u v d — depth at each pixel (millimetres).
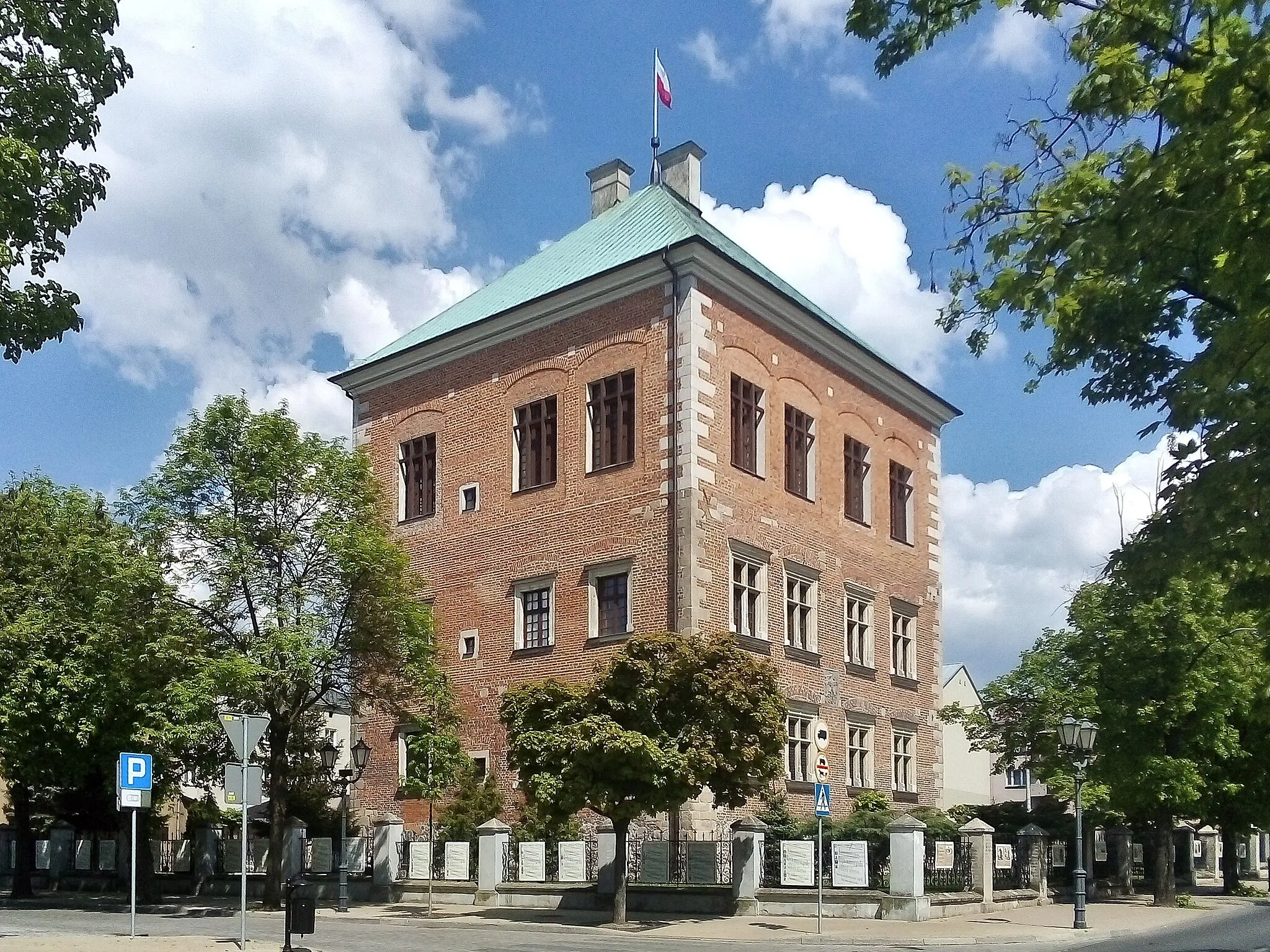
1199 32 12844
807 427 42281
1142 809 39125
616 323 39125
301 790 43500
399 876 36750
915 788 45531
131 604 33250
